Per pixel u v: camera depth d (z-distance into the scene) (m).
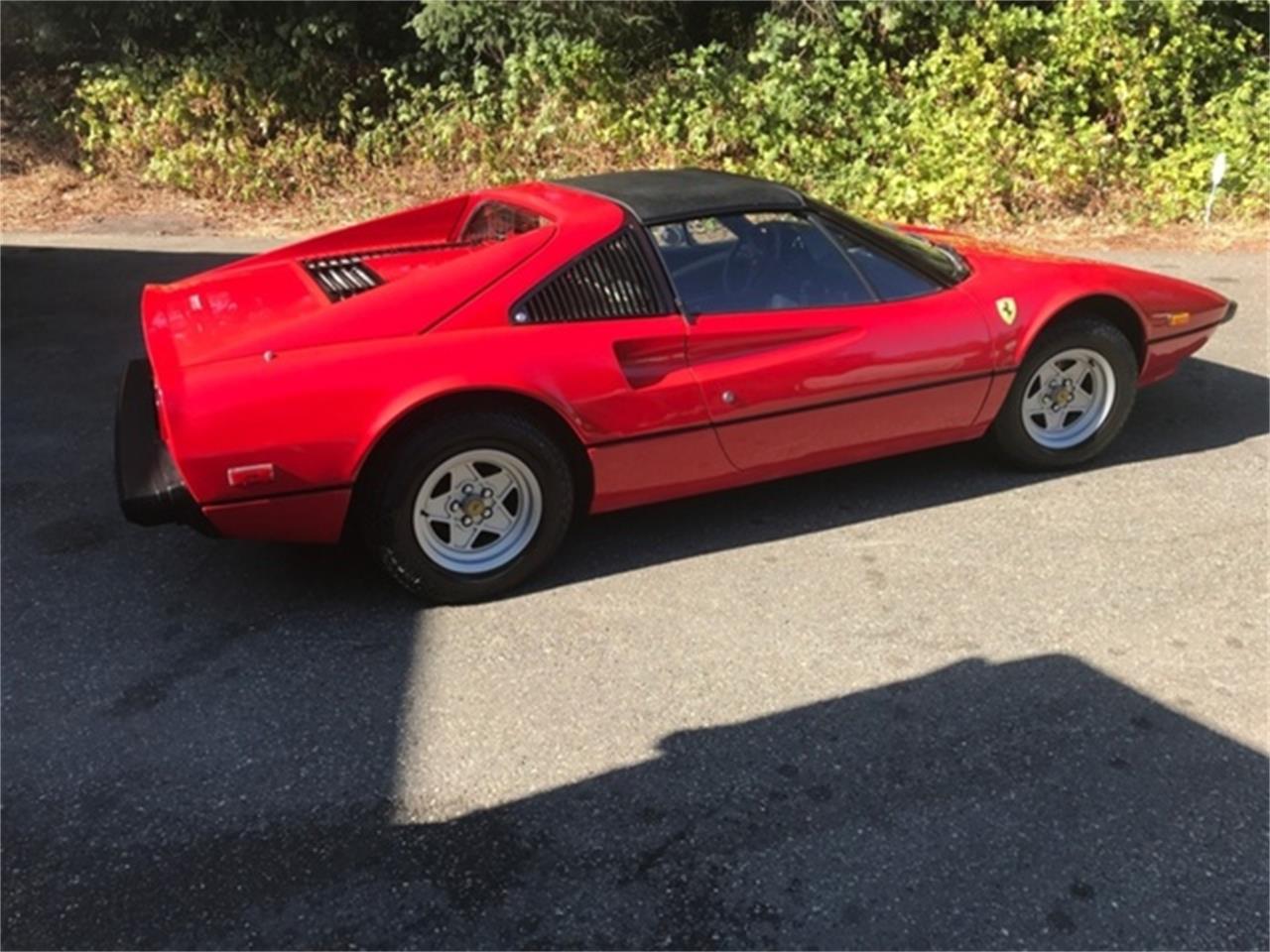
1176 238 9.01
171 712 3.07
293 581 3.79
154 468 3.41
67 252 8.81
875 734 2.92
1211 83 11.30
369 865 2.51
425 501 3.46
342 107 11.10
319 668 3.27
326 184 10.75
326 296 3.66
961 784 2.72
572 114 10.76
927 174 9.89
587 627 3.48
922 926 2.31
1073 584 3.66
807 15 11.19
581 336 3.55
